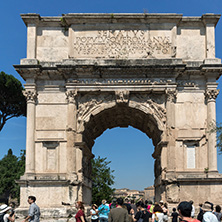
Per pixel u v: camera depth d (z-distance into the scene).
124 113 37.81
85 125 34.47
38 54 35.62
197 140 34.03
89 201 39.91
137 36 35.50
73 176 32.94
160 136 34.50
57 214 31.95
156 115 34.50
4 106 53.62
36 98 34.81
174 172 33.12
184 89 34.84
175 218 24.48
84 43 35.38
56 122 34.44
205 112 34.53
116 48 35.28
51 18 35.66
